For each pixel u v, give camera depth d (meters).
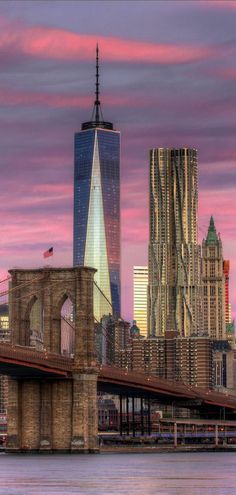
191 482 182.00
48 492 164.00
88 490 167.00
